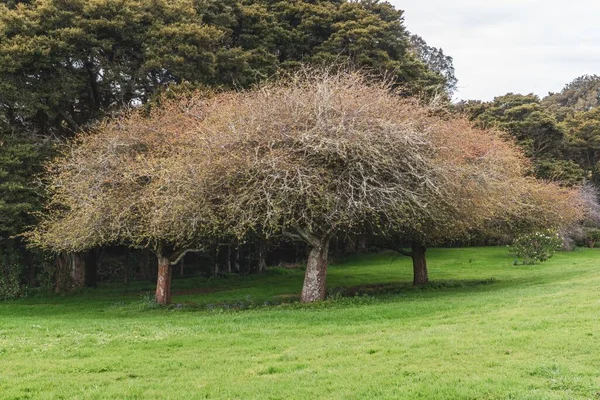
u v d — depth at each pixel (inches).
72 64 868.0
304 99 581.6
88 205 613.9
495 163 716.0
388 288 794.2
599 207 1701.5
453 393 240.8
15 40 784.3
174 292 892.0
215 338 398.6
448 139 634.2
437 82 1359.5
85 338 413.7
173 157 601.9
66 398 265.3
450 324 414.9
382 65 1139.3
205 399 256.1
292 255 1393.9
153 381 292.0
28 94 794.2
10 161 746.2
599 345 306.5
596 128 1978.3
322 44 1194.0
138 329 456.1
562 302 481.4
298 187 513.3
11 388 281.9
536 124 1737.2
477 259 1362.0
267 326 448.1
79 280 944.3
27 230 794.8
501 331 362.0
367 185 531.5
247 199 527.5
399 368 288.8
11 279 850.8
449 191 586.6
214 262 1167.6
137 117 721.6
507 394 234.7
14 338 425.1
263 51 1109.7
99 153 661.3
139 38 887.1
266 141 539.5
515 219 831.7
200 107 721.0
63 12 823.1
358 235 743.7
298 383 272.4
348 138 531.2
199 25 950.4
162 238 613.6
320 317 485.1
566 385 244.1
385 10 1305.4
